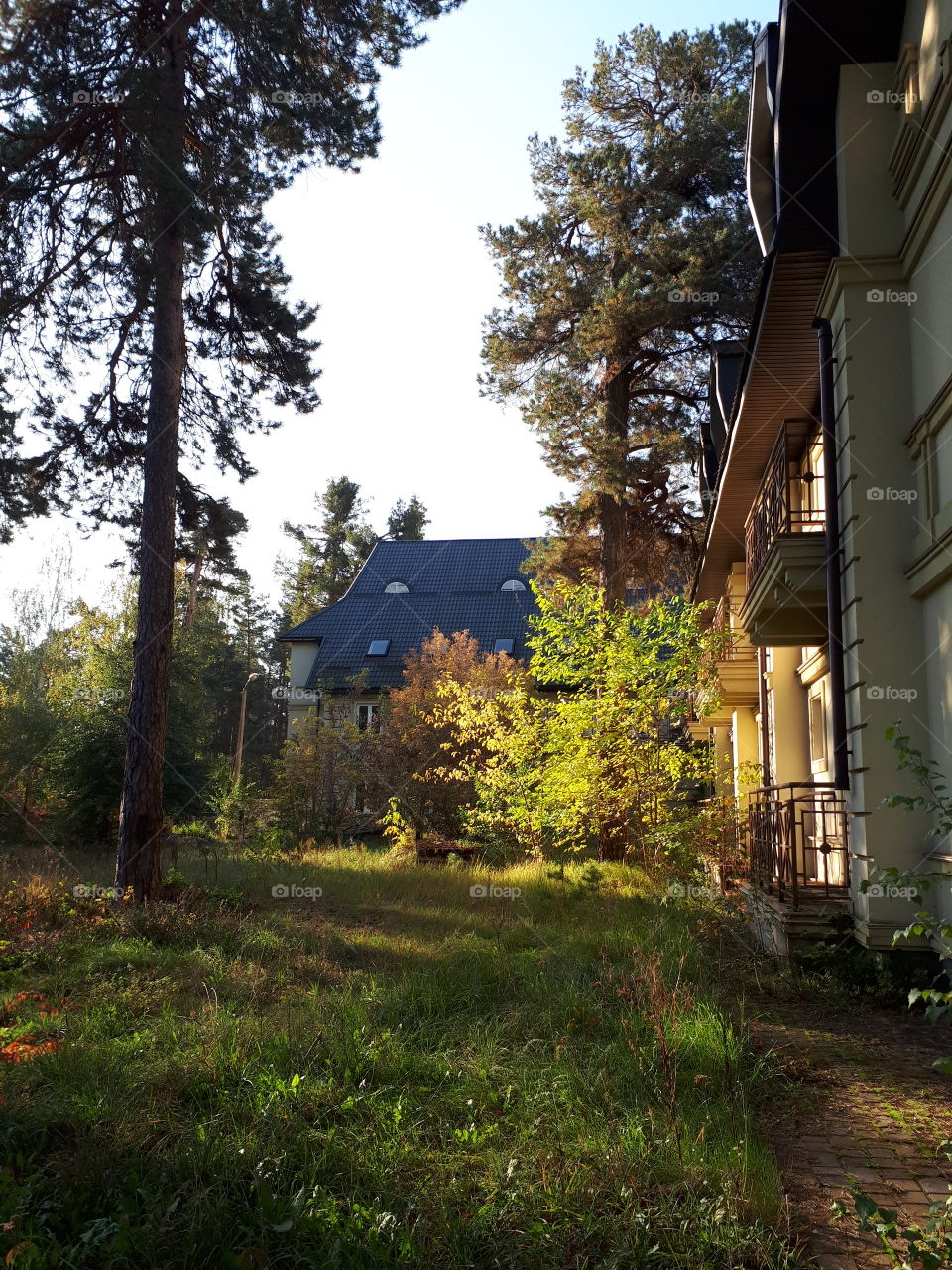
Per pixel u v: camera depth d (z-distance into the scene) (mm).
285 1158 4047
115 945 9078
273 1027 5898
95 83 12891
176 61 13273
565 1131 4422
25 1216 3566
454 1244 3445
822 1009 7539
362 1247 3408
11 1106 4488
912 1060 6102
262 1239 3422
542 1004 6695
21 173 12508
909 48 8531
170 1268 3328
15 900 10969
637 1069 5188
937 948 7871
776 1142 4648
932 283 8320
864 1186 4152
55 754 23625
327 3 12711
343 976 7742
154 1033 5949
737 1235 3471
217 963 8102
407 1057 5379
